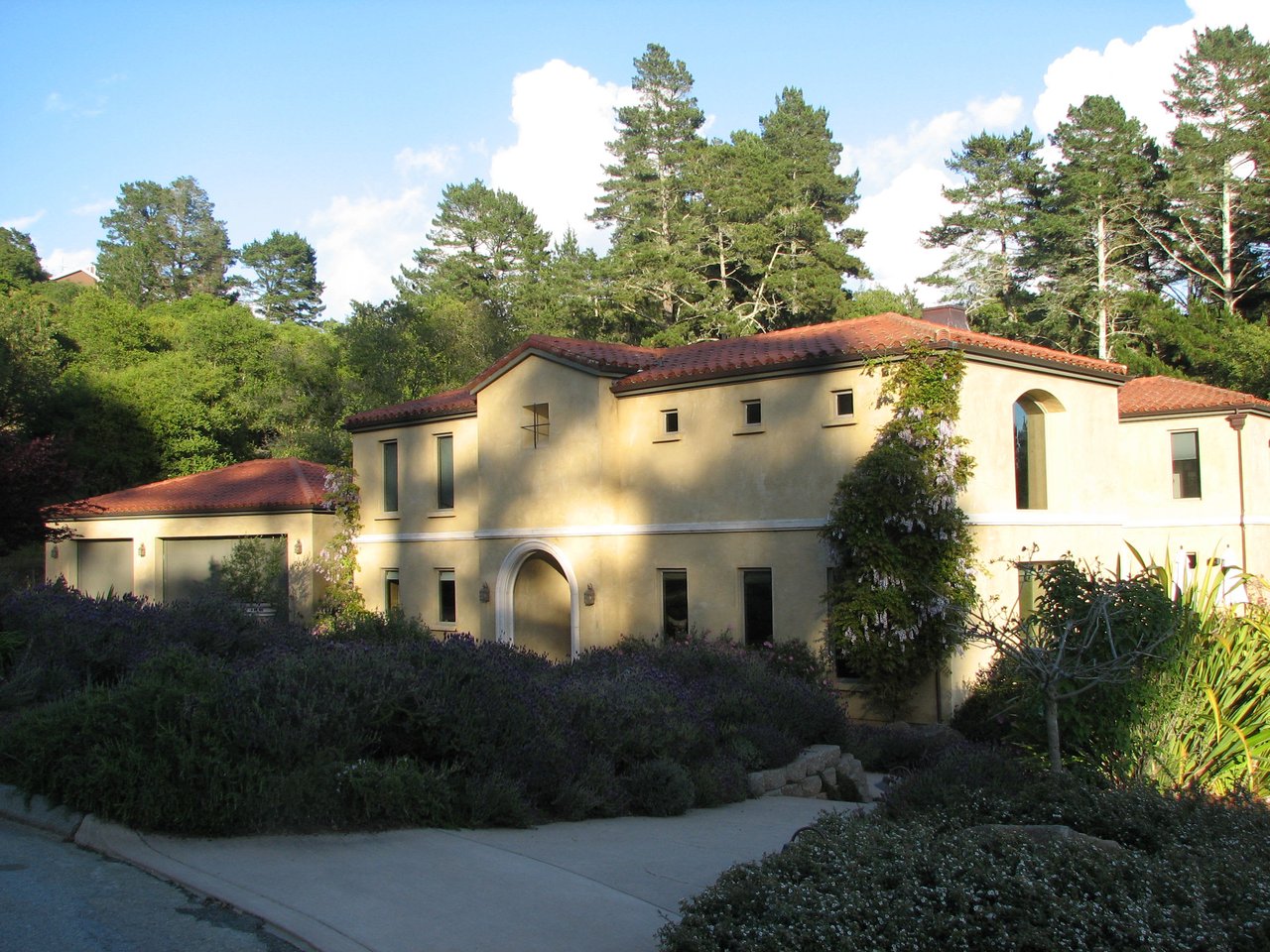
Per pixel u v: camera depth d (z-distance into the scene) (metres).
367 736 10.16
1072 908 5.65
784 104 59.41
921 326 21.73
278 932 6.86
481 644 14.09
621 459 23.58
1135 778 9.29
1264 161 49.31
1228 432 27.69
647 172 58.59
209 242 98.69
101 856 8.44
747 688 15.65
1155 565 11.85
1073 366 21.91
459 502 26.92
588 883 8.11
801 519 20.86
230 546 30.75
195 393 47.34
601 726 12.03
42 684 12.95
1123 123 51.34
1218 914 5.96
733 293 55.59
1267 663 10.75
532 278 70.19
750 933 5.63
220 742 9.09
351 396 45.03
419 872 8.15
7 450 22.19
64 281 88.06
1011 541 20.52
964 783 9.52
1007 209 55.25
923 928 5.60
